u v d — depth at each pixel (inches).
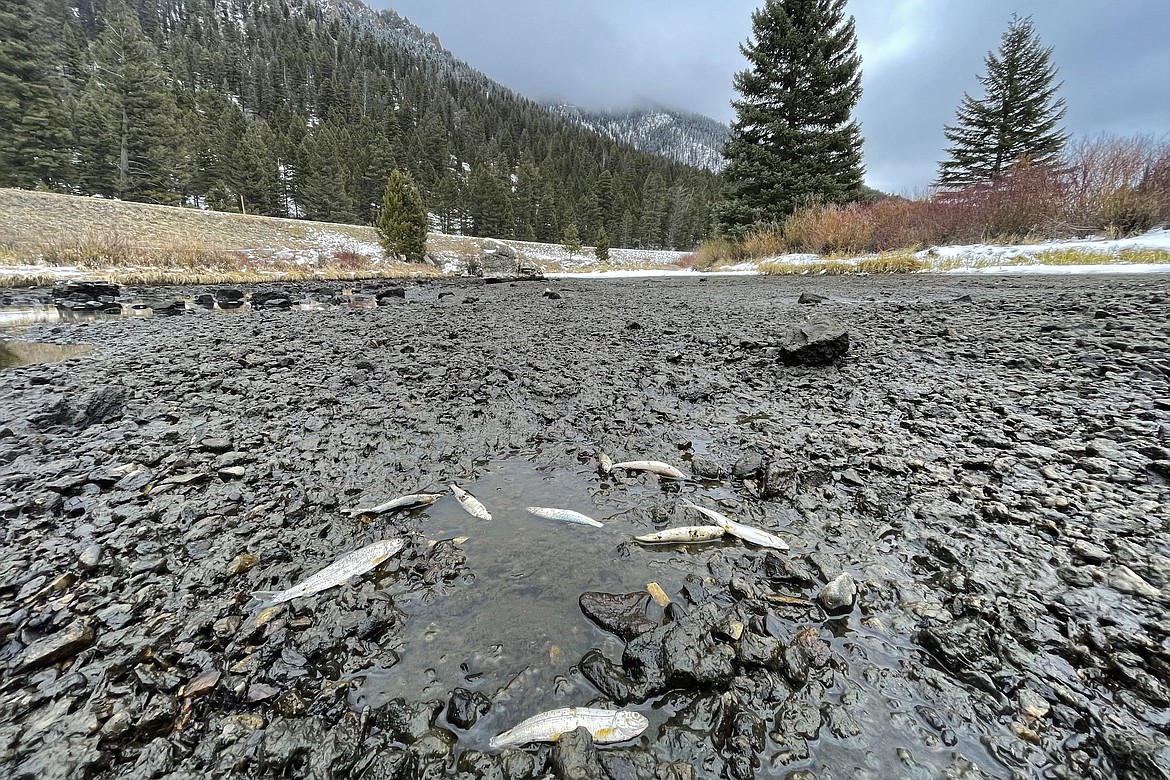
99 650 56.2
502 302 468.4
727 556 73.8
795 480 96.4
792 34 849.5
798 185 884.0
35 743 45.4
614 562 72.8
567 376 179.9
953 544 74.4
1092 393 141.9
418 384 171.8
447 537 80.1
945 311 297.0
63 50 1843.0
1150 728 44.4
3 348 242.8
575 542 78.4
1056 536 75.2
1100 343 194.1
